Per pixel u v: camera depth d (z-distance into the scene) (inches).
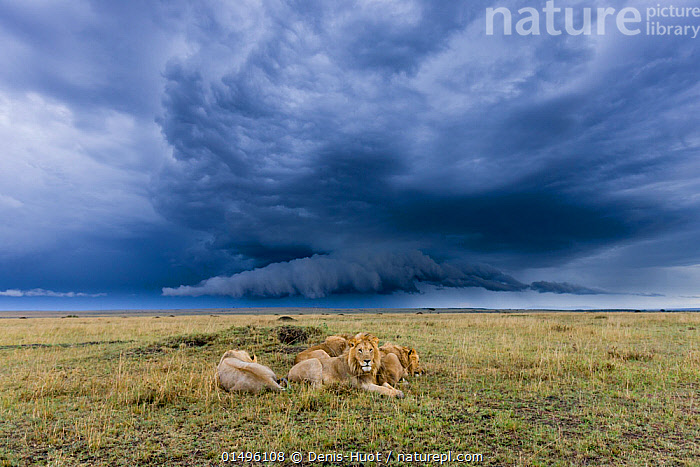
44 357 526.3
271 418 262.8
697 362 417.4
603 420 251.8
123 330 922.7
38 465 204.7
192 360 488.4
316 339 608.7
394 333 721.0
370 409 284.2
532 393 314.5
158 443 228.7
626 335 645.9
